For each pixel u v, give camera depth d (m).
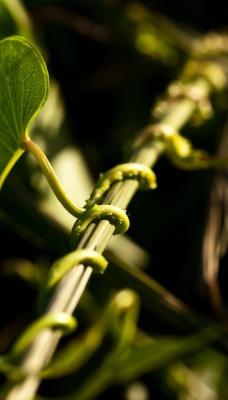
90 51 0.47
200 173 0.42
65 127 0.39
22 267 0.40
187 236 0.41
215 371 0.41
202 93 0.37
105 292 0.39
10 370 0.24
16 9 0.36
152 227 0.42
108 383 0.36
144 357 0.36
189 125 0.43
